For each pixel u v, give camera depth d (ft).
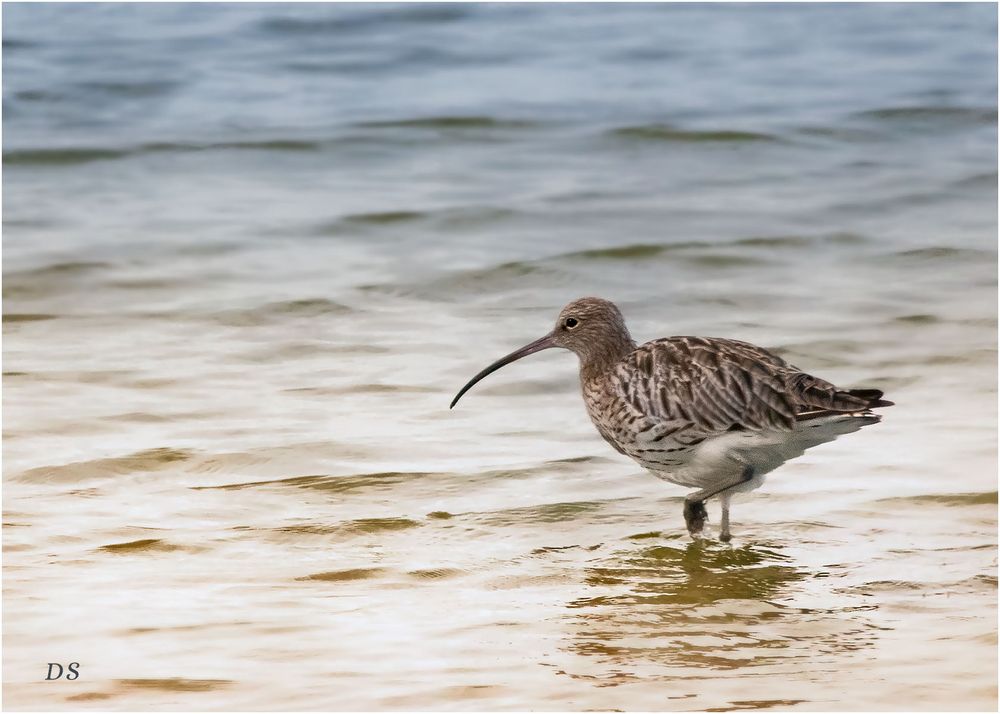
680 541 38.86
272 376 52.65
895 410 48.57
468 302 62.39
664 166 84.07
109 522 39.40
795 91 99.09
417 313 60.59
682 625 32.94
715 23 120.16
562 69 105.70
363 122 91.35
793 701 28.43
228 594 34.47
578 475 43.70
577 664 30.50
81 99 96.32
